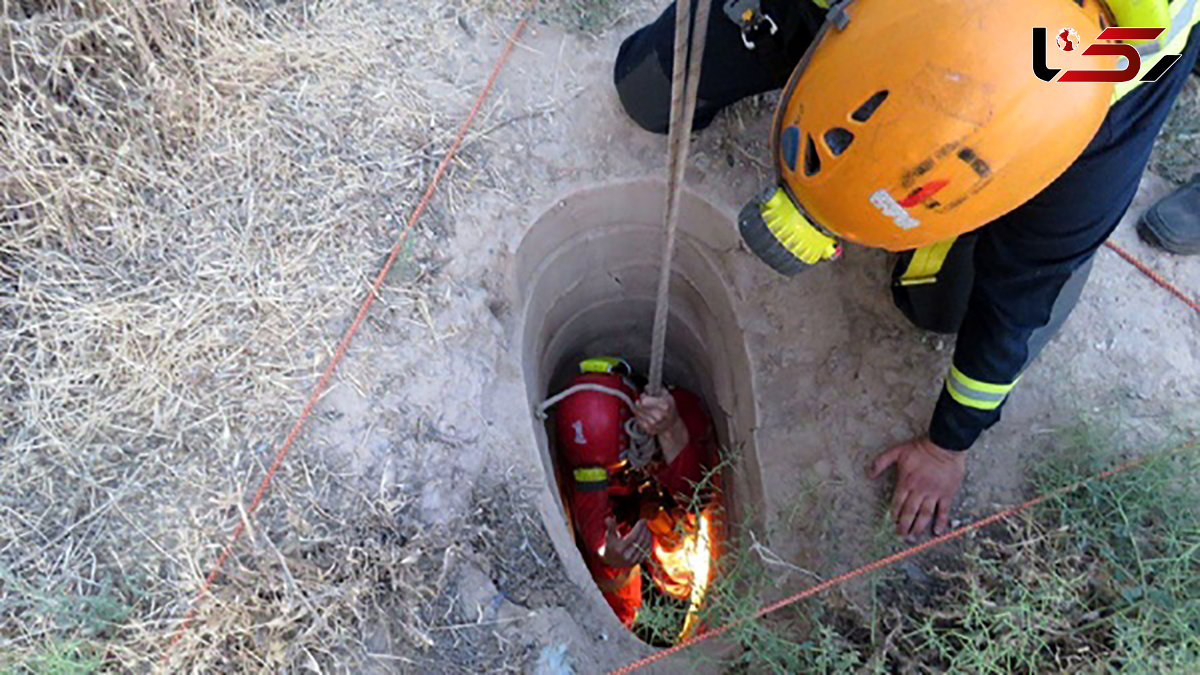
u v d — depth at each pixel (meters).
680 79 1.55
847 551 2.22
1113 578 1.92
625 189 2.51
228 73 2.22
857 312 2.44
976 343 1.75
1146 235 2.40
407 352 2.07
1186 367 2.26
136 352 1.95
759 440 2.48
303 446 1.93
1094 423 2.15
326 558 1.83
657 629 2.46
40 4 2.04
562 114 2.47
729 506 2.74
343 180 2.20
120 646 1.68
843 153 1.42
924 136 1.32
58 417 1.87
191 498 1.84
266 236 2.10
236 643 1.72
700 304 2.85
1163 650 1.74
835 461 2.34
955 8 1.29
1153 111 1.39
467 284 2.22
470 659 1.82
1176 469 2.07
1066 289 1.97
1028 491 2.14
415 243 2.18
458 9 2.47
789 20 1.84
